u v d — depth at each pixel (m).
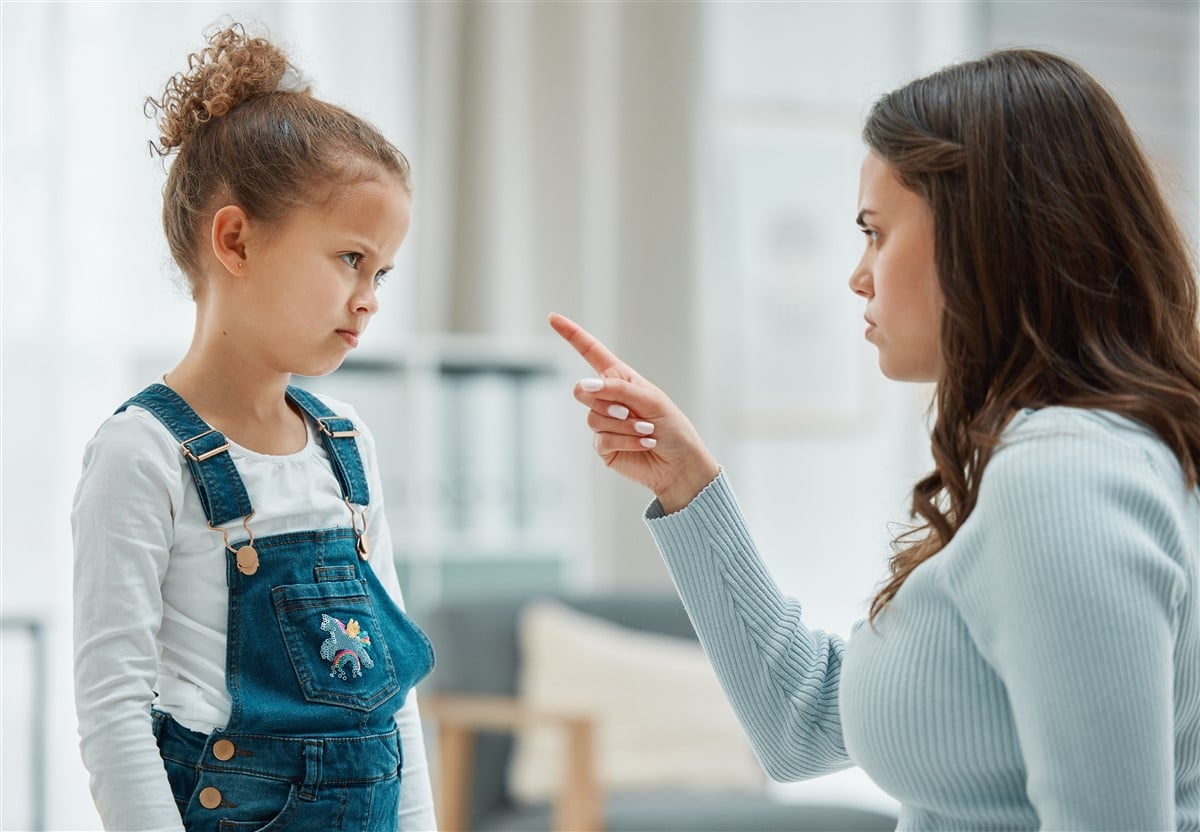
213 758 1.67
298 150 1.77
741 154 6.27
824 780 6.12
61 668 4.78
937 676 1.42
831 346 6.34
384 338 5.39
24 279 4.82
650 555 5.75
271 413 1.85
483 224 5.57
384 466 5.04
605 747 4.29
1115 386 1.41
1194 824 1.41
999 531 1.32
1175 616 1.29
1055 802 1.24
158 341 5.00
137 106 4.97
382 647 1.84
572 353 5.66
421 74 5.43
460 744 3.93
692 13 5.87
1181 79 6.50
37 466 4.79
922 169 1.52
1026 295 1.46
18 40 4.84
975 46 6.27
